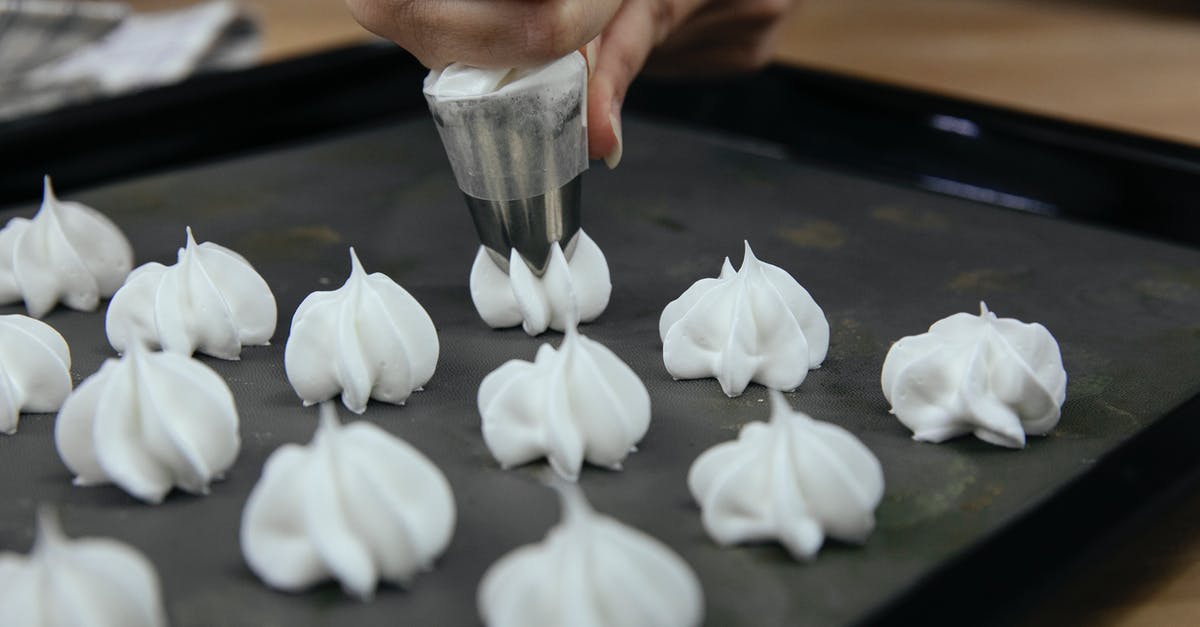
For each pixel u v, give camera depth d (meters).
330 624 0.35
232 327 0.46
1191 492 0.39
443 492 0.37
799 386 0.44
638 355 0.46
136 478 0.39
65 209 0.50
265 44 0.81
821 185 0.57
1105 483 0.39
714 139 0.61
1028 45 0.78
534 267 0.47
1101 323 0.47
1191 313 0.47
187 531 0.38
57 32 0.66
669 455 0.41
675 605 0.34
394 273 0.51
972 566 0.36
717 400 0.43
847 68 0.74
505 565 0.34
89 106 0.59
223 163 0.60
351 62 0.64
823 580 0.36
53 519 0.39
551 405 0.40
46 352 0.44
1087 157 0.54
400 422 0.43
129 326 0.47
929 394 0.42
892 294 0.49
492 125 0.44
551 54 0.43
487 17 0.42
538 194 0.45
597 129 0.48
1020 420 0.41
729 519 0.38
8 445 0.42
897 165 0.59
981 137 0.57
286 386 0.45
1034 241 0.52
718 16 0.59
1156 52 0.76
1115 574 0.39
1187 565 0.39
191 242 0.47
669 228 0.54
